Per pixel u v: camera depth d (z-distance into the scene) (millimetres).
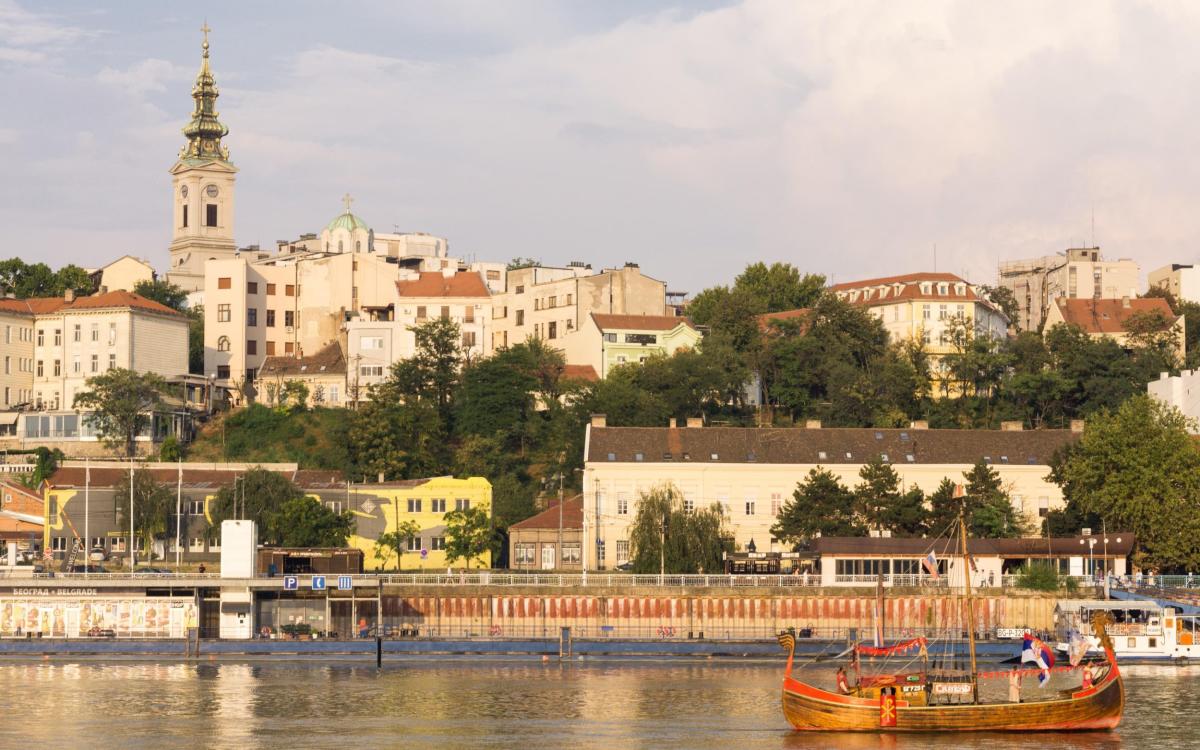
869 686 119375
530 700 129000
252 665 147875
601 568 191125
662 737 114812
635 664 149250
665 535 174375
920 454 199000
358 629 157875
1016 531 182625
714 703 127750
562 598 163000
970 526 180375
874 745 112188
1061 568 172625
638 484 193875
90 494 188875
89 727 117562
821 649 154625
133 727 117562
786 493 196125
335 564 168875
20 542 189750
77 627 155500
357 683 137375
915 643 137875
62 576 156875
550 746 111875
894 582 166500
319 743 112625
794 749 111188
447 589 162625
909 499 182000
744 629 162625
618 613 162875
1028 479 197125
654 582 166625
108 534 188875
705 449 197500
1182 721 119625
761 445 198875
